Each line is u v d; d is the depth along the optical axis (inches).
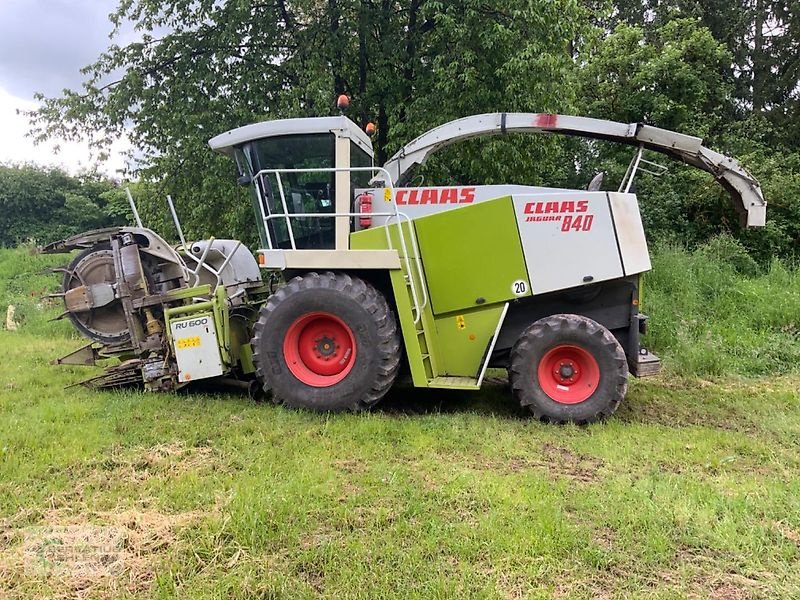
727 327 327.9
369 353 194.5
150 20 422.9
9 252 738.2
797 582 103.7
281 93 398.0
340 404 196.7
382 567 104.6
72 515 125.0
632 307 208.2
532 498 130.7
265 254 205.3
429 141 247.3
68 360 231.1
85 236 226.2
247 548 110.2
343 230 217.3
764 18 713.6
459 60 369.1
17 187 932.0
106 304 221.0
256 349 202.5
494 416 199.8
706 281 379.9
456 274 204.5
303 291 198.1
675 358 292.8
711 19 724.0
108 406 200.2
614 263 199.2
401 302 197.2
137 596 97.7
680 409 219.6
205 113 396.5
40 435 168.9
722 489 139.3
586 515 124.9
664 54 556.4
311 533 116.2
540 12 362.9
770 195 468.1
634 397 235.5
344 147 217.2
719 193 466.0
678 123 560.1
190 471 145.2
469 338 206.5
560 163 563.5
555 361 198.5
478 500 129.9
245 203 396.8
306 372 203.0
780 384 258.8
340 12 401.7
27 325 427.2
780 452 168.7
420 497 131.3
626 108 563.5
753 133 575.8
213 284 246.7
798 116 668.7
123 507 127.8
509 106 373.1
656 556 110.2
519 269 199.5
